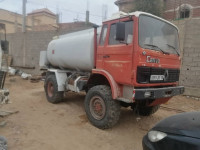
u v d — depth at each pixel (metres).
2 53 3.76
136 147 3.45
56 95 5.98
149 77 3.60
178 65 4.47
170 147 2.08
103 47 4.18
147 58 3.54
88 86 4.96
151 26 3.79
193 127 2.15
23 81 10.62
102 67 4.22
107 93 3.95
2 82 3.74
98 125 4.11
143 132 4.15
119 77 3.75
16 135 3.65
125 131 4.13
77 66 5.47
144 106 4.77
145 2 13.04
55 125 4.30
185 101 6.97
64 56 5.80
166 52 4.00
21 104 5.95
